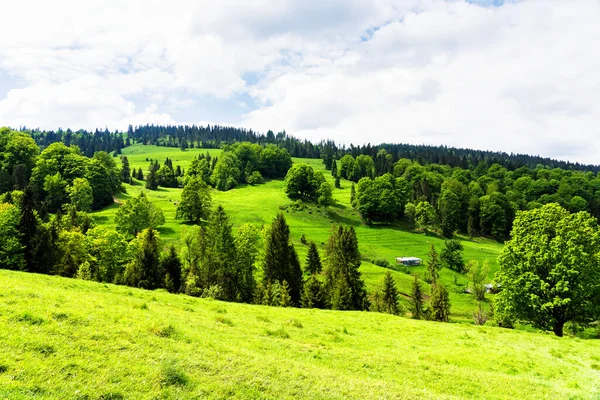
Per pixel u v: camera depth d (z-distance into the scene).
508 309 42.25
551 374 20.67
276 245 70.94
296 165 184.88
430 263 100.38
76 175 139.75
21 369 10.52
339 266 69.06
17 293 17.00
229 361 14.33
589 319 40.03
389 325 32.78
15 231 68.56
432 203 175.38
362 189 162.62
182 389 11.32
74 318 15.12
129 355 12.90
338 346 22.19
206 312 25.56
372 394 13.64
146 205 109.88
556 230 40.59
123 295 28.17
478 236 159.12
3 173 122.69
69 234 71.12
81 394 9.99
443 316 65.75
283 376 13.87
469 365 21.42
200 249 73.06
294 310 37.06
